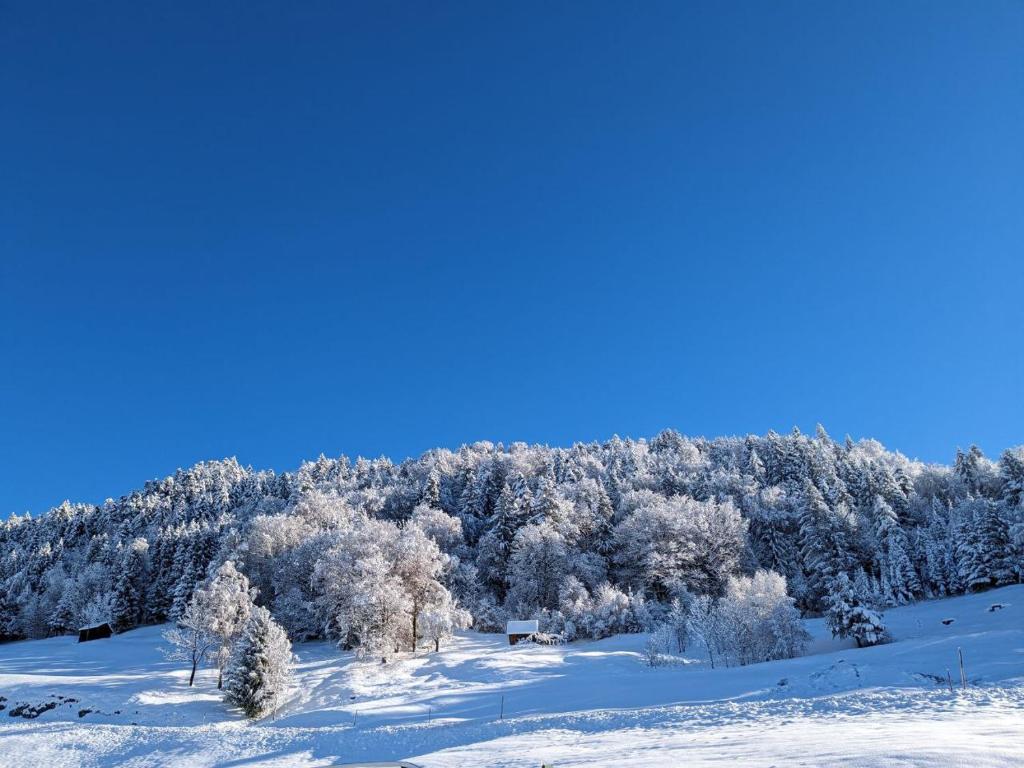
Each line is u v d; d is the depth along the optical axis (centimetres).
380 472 15212
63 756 3141
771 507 8650
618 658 5028
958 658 3000
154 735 3416
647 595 7850
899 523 8238
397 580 6456
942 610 5888
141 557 9800
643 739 1909
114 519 14125
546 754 1795
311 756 2628
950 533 7269
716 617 4962
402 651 6322
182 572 9212
